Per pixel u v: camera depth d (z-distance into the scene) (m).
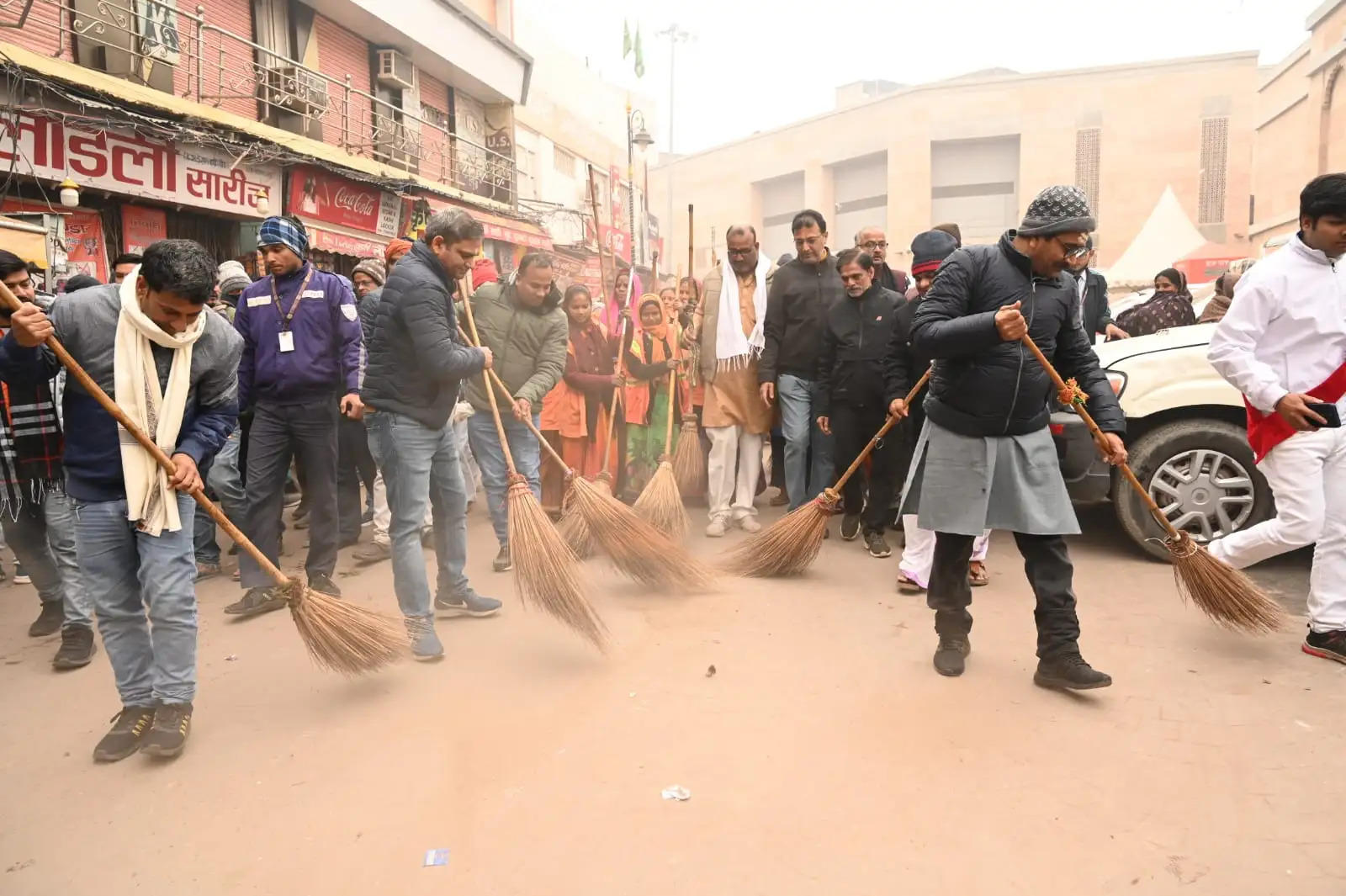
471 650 3.76
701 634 3.91
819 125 41.38
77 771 2.84
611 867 2.25
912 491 3.57
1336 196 3.27
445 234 3.57
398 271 3.54
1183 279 7.21
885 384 4.75
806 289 5.51
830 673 3.44
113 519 2.87
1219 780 2.60
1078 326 3.35
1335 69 25.75
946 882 2.16
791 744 2.87
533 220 19.00
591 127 26.28
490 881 2.21
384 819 2.50
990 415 3.23
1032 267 3.22
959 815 2.45
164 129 8.08
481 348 3.71
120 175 7.91
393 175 11.86
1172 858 2.24
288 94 11.18
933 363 3.47
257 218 9.62
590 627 3.56
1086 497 4.88
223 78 10.88
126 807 2.62
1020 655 3.61
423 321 3.47
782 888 2.15
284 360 4.27
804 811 2.47
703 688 3.31
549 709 3.16
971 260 3.26
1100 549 5.17
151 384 2.79
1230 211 34.19
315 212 10.68
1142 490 3.42
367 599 4.57
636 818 2.46
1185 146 34.34
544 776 2.70
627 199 28.97
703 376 5.83
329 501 4.50
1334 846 2.28
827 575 4.84
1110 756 2.75
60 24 8.41
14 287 3.35
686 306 7.48
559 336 5.05
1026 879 2.17
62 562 3.70
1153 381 4.77
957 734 2.91
